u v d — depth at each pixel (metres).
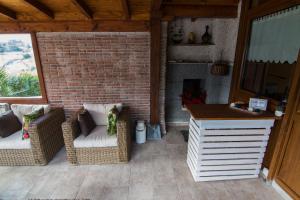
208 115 2.11
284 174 2.07
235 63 3.02
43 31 3.01
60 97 3.35
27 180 2.37
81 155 2.62
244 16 2.76
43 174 2.48
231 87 3.18
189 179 2.39
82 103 3.41
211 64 3.73
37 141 2.53
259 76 2.52
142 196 2.12
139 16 2.98
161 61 3.28
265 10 2.29
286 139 2.01
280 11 2.10
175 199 2.08
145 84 3.37
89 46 3.12
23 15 2.89
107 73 3.27
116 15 2.96
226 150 2.21
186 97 3.94
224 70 3.28
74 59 3.17
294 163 1.93
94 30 3.03
